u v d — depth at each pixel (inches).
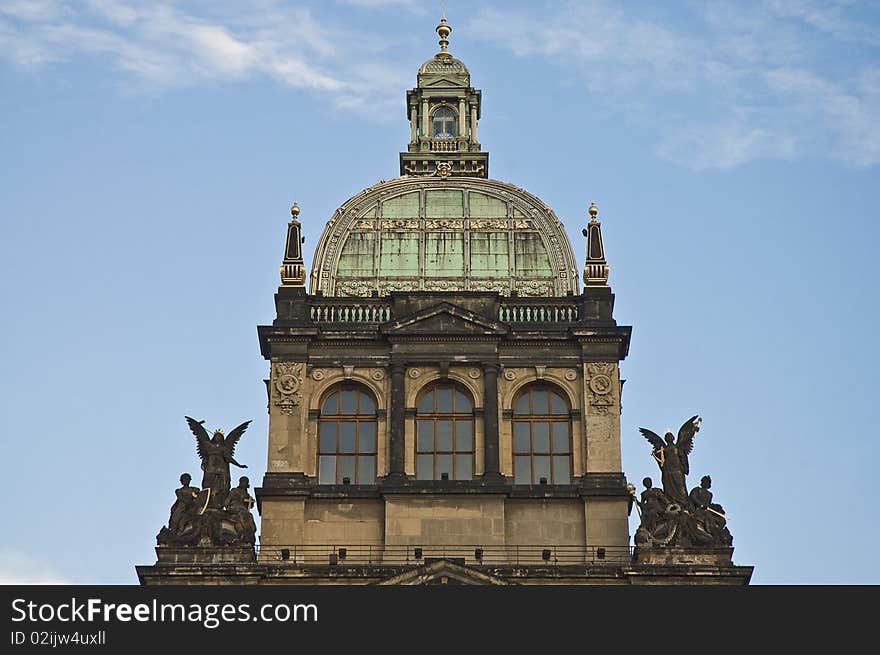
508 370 6594.5
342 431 6535.4
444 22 7687.0
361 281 6830.7
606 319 6633.9
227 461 6309.1
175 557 6136.8
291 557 6294.3
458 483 6382.9
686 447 6314.0
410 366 6574.8
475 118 7460.6
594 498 6378.0
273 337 6594.5
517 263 6875.0
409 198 7022.6
